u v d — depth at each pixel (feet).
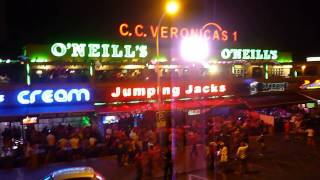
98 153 90.22
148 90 113.19
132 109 107.04
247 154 89.45
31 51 106.63
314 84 146.30
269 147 102.83
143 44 121.29
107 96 108.17
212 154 83.20
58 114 101.30
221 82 126.00
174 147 96.43
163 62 117.08
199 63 124.88
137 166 73.92
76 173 56.29
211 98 124.57
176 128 100.73
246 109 129.49
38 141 89.56
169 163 75.41
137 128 96.89
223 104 121.70
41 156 84.58
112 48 115.65
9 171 79.20
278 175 79.05
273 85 137.90
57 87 102.22
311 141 105.50
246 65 136.05
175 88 117.39
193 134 100.78
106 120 106.32
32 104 100.01
